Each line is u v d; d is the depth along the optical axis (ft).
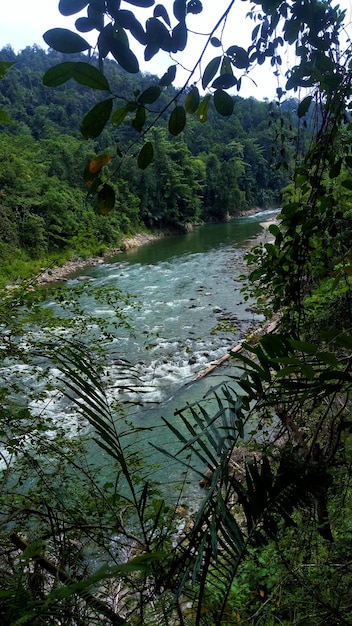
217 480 3.20
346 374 3.08
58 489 6.14
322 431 6.17
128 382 24.52
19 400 11.64
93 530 6.11
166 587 3.61
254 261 6.58
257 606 6.05
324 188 5.09
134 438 18.19
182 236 111.65
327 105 4.60
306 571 5.95
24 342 9.71
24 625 2.37
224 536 3.27
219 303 42.27
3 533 5.02
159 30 2.61
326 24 4.20
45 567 4.25
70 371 3.61
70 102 181.06
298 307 5.98
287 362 2.72
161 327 35.68
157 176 118.42
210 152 150.92
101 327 11.27
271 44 4.74
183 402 22.08
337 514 6.44
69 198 67.77
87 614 3.27
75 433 15.67
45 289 10.32
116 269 61.67
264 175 151.64
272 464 5.74
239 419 3.48
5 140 100.42
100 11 2.41
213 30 2.96
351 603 5.17
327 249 5.76
